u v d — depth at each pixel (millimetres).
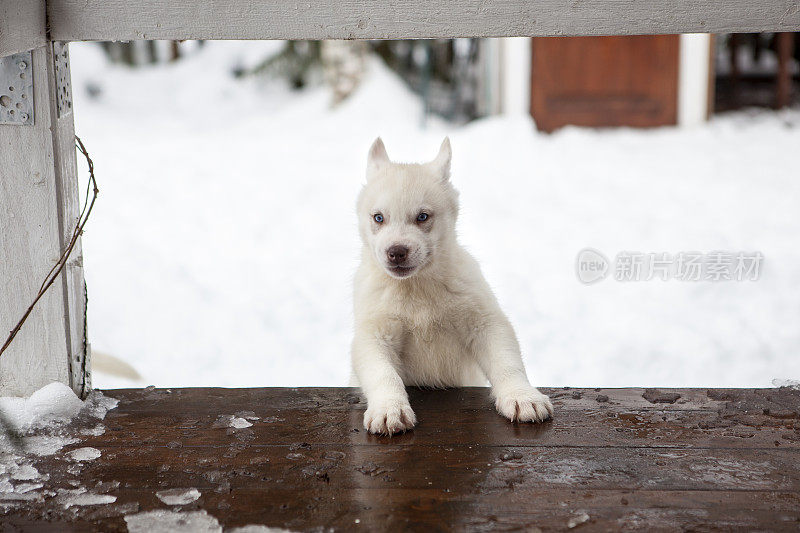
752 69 17219
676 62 12641
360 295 3494
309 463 2703
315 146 12133
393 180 3414
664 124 12820
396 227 3312
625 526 2332
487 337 3346
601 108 12805
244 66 16094
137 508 2438
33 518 2393
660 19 2992
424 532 2307
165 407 3170
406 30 2979
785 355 5781
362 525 2344
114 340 6141
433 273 3367
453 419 3049
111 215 9062
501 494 2500
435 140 12141
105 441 2873
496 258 7648
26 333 3076
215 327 6398
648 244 7949
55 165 2949
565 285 7016
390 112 13727
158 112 14758
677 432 2910
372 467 2670
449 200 3486
